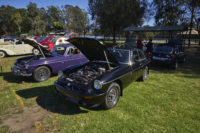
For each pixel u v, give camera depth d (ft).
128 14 71.36
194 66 28.63
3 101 12.43
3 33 230.07
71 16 188.85
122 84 12.35
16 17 202.08
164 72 23.79
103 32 96.22
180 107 11.92
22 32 224.12
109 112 10.89
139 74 16.40
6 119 9.93
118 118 10.11
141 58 17.22
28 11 216.54
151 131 8.88
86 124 9.38
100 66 13.58
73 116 10.34
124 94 14.34
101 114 10.62
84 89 9.86
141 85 17.15
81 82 10.50
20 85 16.40
